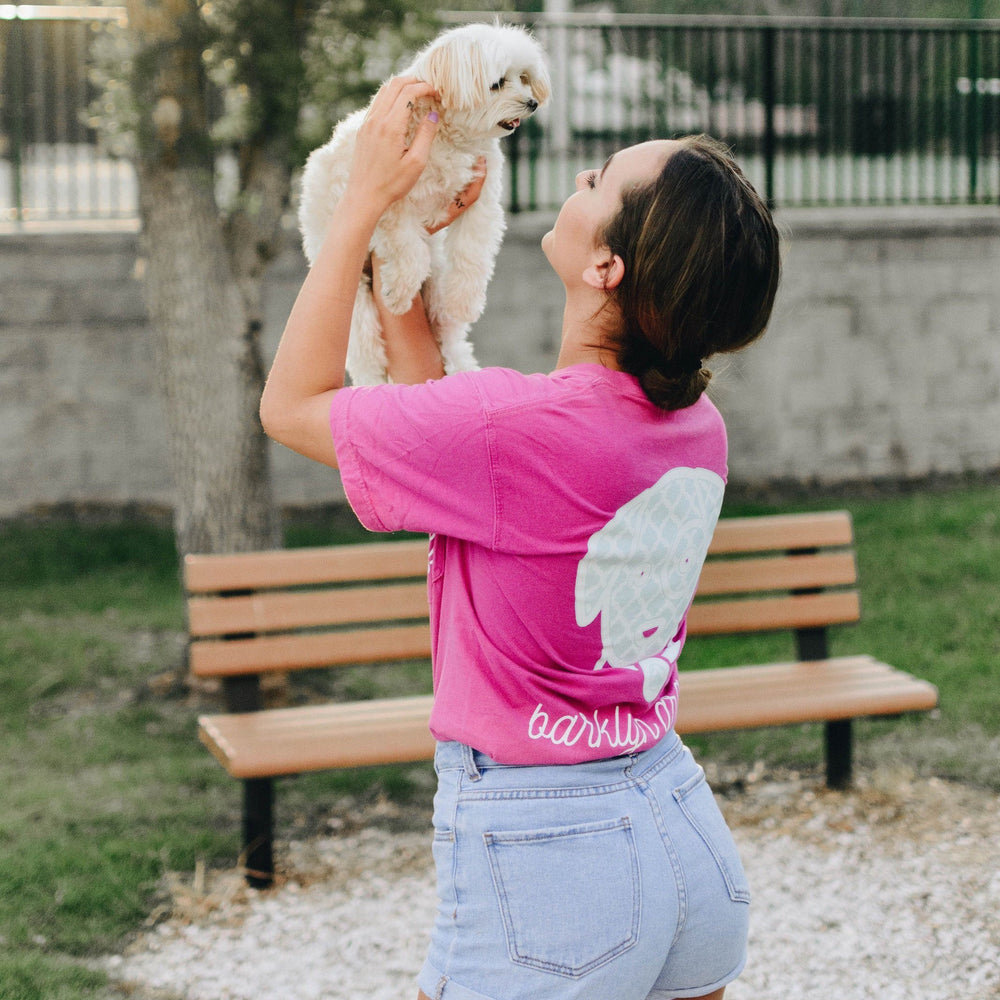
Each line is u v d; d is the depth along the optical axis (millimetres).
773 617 4223
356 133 1581
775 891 3480
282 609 3803
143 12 4758
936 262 8242
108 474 7441
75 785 4266
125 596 6324
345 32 4777
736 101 8547
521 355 7754
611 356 1483
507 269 7668
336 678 5344
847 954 3141
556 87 8039
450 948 1438
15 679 5203
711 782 4270
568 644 1441
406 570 3920
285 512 7664
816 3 16969
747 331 1485
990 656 5250
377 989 3014
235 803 4137
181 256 5086
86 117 5801
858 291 8141
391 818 4043
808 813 3988
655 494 1466
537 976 1384
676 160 1448
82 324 7312
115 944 3207
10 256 7191
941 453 8406
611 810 1422
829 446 8219
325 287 1480
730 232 1424
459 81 1546
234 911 3402
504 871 1395
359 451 1428
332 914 3391
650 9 16688
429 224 1685
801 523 4258
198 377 5148
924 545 6836
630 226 1435
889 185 8617
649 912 1404
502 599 1429
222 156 6023
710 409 1600
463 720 1441
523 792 1411
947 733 4582
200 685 5129
